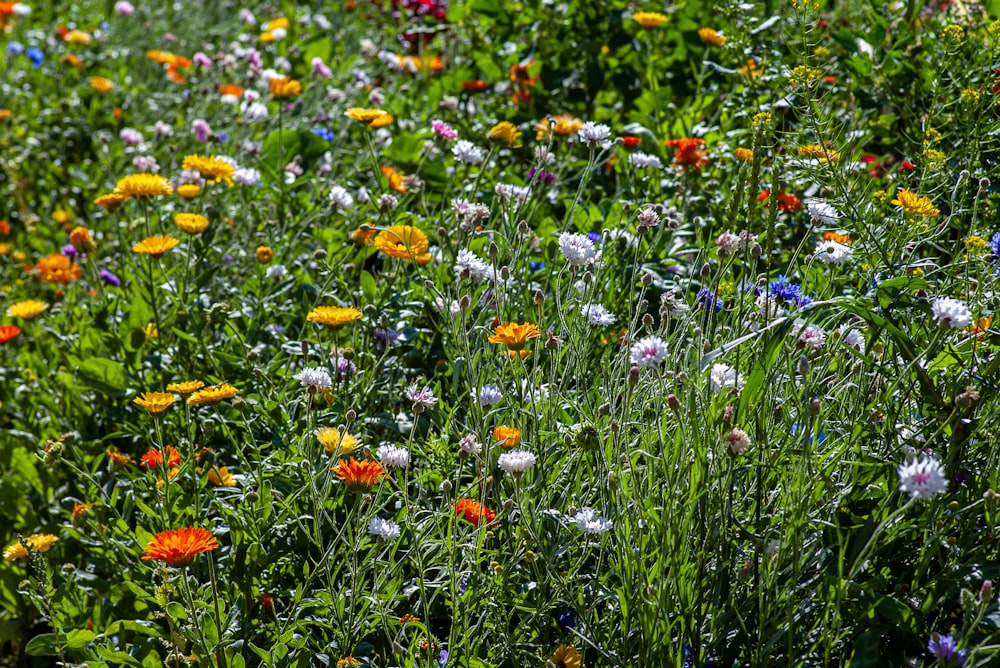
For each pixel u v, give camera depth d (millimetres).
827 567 2230
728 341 2609
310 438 2561
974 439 2455
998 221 2977
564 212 4250
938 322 2270
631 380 2346
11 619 3553
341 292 3637
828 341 2619
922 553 2242
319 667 2568
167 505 2707
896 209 2904
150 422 3406
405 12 7086
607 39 5234
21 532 3688
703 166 4090
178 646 2535
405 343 3334
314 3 8188
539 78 5164
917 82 4020
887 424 2434
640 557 2197
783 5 4215
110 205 3932
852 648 2281
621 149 4141
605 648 2365
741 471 2367
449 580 2477
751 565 2217
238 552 2652
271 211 4285
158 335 3564
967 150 3207
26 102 6824
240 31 7578
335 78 5984
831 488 2311
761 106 4141
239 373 3301
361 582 2512
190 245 3514
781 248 3531
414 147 4453
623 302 3406
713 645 2270
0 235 5680
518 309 3316
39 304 4016
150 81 6984
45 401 3793
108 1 8836
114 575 3133
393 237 3115
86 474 2896
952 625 2398
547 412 2648
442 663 2410
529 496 2502
